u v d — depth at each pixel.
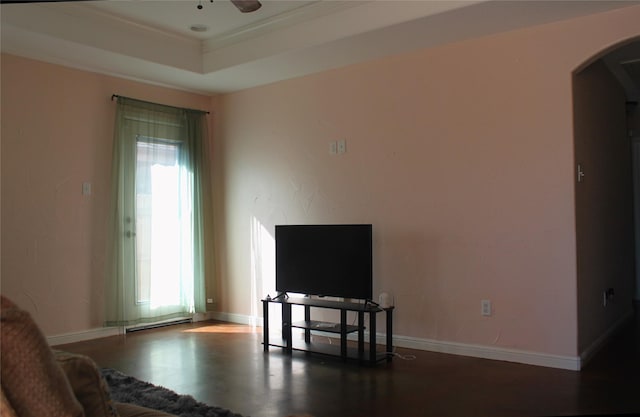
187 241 5.63
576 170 3.82
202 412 2.93
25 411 1.06
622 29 3.56
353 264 4.18
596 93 4.50
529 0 3.41
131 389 3.34
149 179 5.33
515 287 3.99
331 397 3.23
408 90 4.51
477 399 3.17
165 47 4.83
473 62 4.18
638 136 6.61
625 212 5.67
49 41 4.19
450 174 4.29
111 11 4.30
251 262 5.66
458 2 3.54
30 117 4.57
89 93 4.98
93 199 5.00
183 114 5.64
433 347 4.36
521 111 3.96
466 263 4.21
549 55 3.85
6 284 4.41
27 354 1.05
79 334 4.84
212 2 4.14
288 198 5.33
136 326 5.30
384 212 4.65
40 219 4.62
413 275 4.48
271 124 5.48
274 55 4.57
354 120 4.84
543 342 3.87
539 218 3.89
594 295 4.28
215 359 4.16
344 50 4.43
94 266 4.99
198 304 5.71
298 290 4.49
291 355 4.29
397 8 3.83
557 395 3.22
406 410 3.00
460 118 4.24
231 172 5.86
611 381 3.49
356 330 4.14
